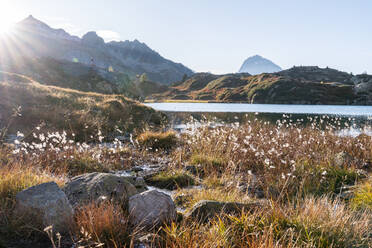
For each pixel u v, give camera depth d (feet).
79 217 11.87
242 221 12.39
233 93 410.31
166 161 31.58
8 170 18.08
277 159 26.66
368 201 16.61
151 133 44.16
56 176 21.04
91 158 28.22
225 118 97.55
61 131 42.50
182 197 18.44
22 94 56.95
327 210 13.79
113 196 14.43
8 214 11.85
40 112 48.37
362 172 25.23
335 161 28.25
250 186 21.74
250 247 10.32
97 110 60.49
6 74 78.64
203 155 30.76
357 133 51.96
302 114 131.44
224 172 25.61
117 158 30.37
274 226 11.90
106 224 11.28
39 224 11.21
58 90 77.00
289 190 20.36
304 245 10.77
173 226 11.50
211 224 13.21
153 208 12.94
